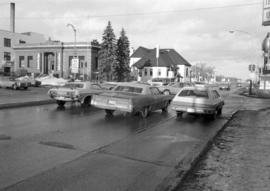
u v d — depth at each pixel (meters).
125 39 64.88
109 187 5.14
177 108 14.76
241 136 9.45
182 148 8.09
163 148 8.05
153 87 16.17
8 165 6.20
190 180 5.43
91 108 17.41
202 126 12.19
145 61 84.88
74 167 6.19
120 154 7.32
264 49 39.62
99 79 63.31
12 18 93.38
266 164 6.36
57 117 13.37
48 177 5.56
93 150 7.63
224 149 7.70
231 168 6.09
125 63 64.88
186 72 93.06
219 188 5.01
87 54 73.00
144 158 7.02
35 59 79.31
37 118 12.83
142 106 14.12
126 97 13.64
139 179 5.55
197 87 15.52
